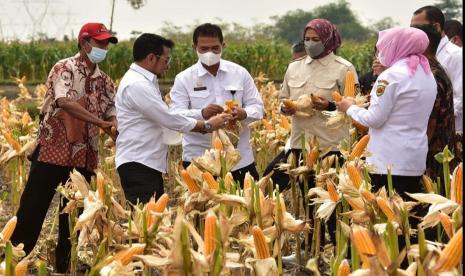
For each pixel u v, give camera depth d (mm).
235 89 7074
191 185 4840
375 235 3244
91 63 6516
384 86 5656
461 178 4148
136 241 5211
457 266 3488
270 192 4695
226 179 4770
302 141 6637
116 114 6730
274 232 4254
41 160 6500
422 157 5785
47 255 6656
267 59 29766
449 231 3961
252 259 3889
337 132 7055
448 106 6133
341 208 5574
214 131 6570
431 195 4234
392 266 3203
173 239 3377
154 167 6496
